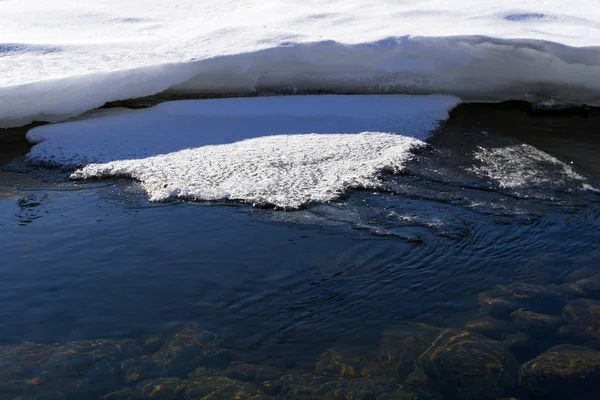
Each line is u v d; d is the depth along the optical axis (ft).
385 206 13.38
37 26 24.36
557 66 19.47
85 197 13.89
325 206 13.30
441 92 20.36
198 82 20.02
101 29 24.21
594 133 17.94
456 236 12.19
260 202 13.37
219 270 10.90
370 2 25.31
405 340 9.07
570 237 12.25
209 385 8.13
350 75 20.01
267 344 9.00
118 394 7.97
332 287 10.44
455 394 8.04
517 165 15.67
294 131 17.40
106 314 9.66
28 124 18.42
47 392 7.95
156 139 16.84
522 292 10.32
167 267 10.99
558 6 24.17
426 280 10.71
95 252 11.53
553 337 9.12
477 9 23.70
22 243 11.87
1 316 9.59
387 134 17.19
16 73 18.13
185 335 9.14
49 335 9.14
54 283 10.50
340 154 15.79
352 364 8.58
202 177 14.48
